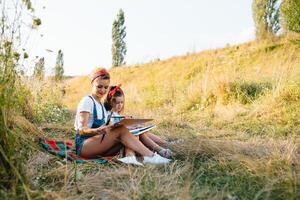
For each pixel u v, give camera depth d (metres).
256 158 4.46
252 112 8.19
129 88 14.70
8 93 3.42
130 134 4.55
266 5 18.52
